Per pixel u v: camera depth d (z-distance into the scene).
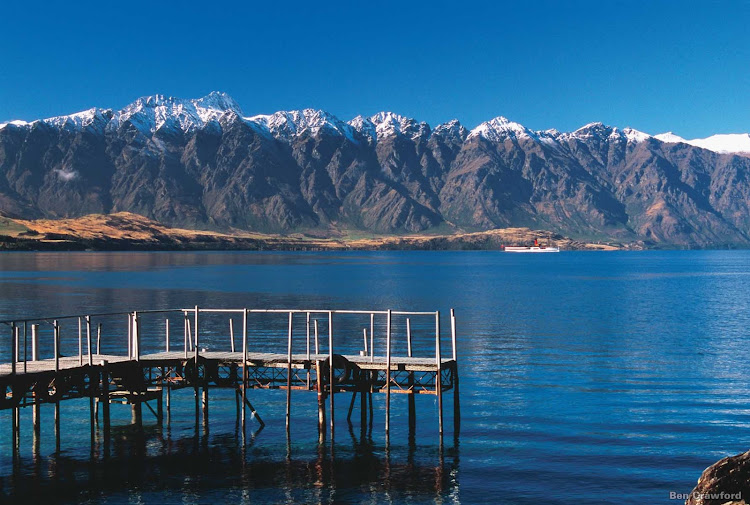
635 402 46.44
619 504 29.53
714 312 110.44
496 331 85.94
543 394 49.06
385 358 40.88
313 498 30.42
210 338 77.56
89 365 37.47
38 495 30.84
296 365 39.47
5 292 142.25
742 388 51.06
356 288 164.75
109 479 32.62
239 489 31.45
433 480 32.31
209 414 43.47
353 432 39.78
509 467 33.88
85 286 161.50
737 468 23.64
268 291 152.25
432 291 157.00
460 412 43.84
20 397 34.50
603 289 166.75
